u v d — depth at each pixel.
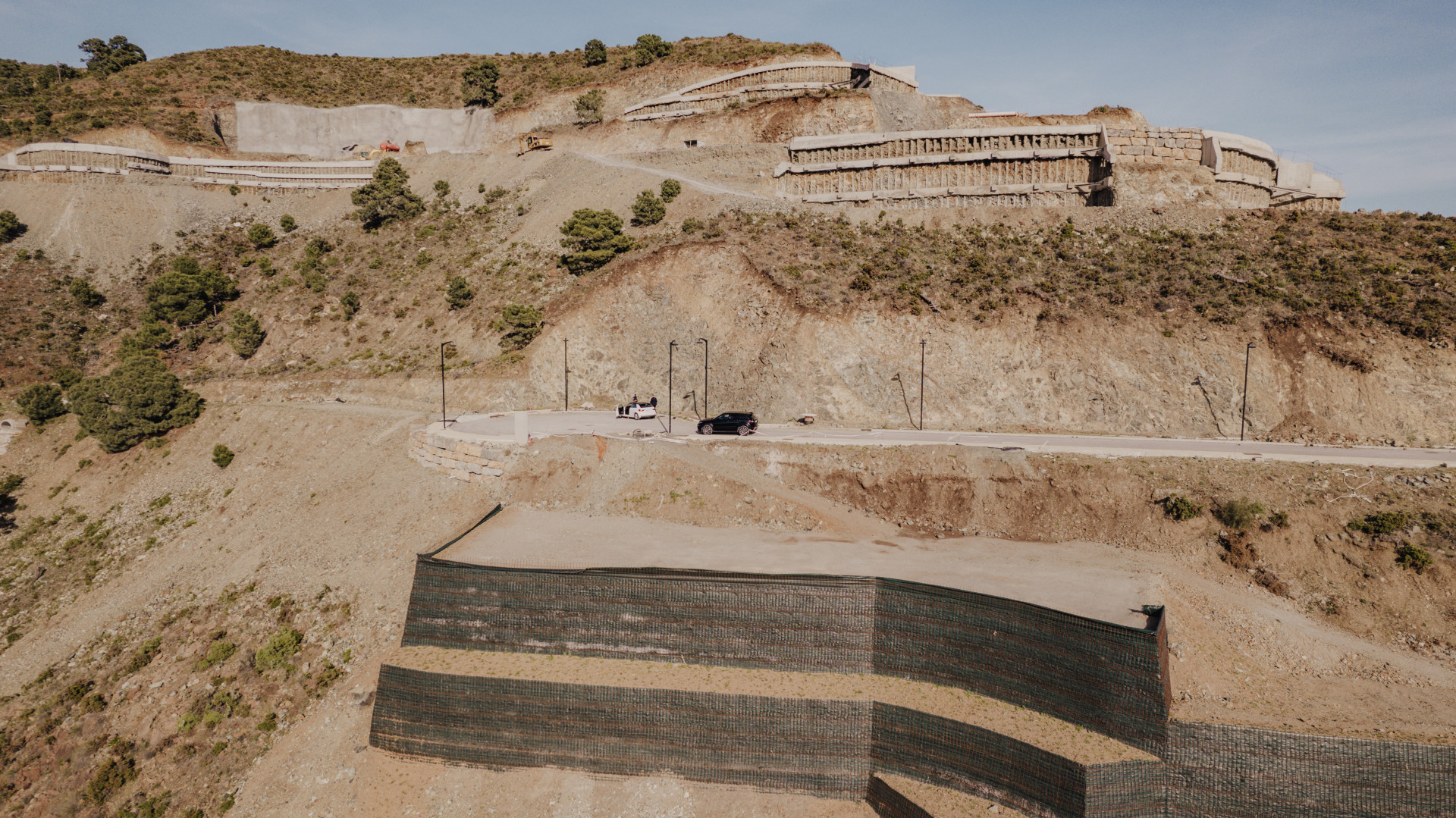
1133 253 77.00
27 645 54.12
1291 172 90.25
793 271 77.12
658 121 122.06
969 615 38.91
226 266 109.88
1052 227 83.81
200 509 65.75
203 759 43.62
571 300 80.69
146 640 52.41
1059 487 53.59
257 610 52.66
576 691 40.09
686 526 53.84
